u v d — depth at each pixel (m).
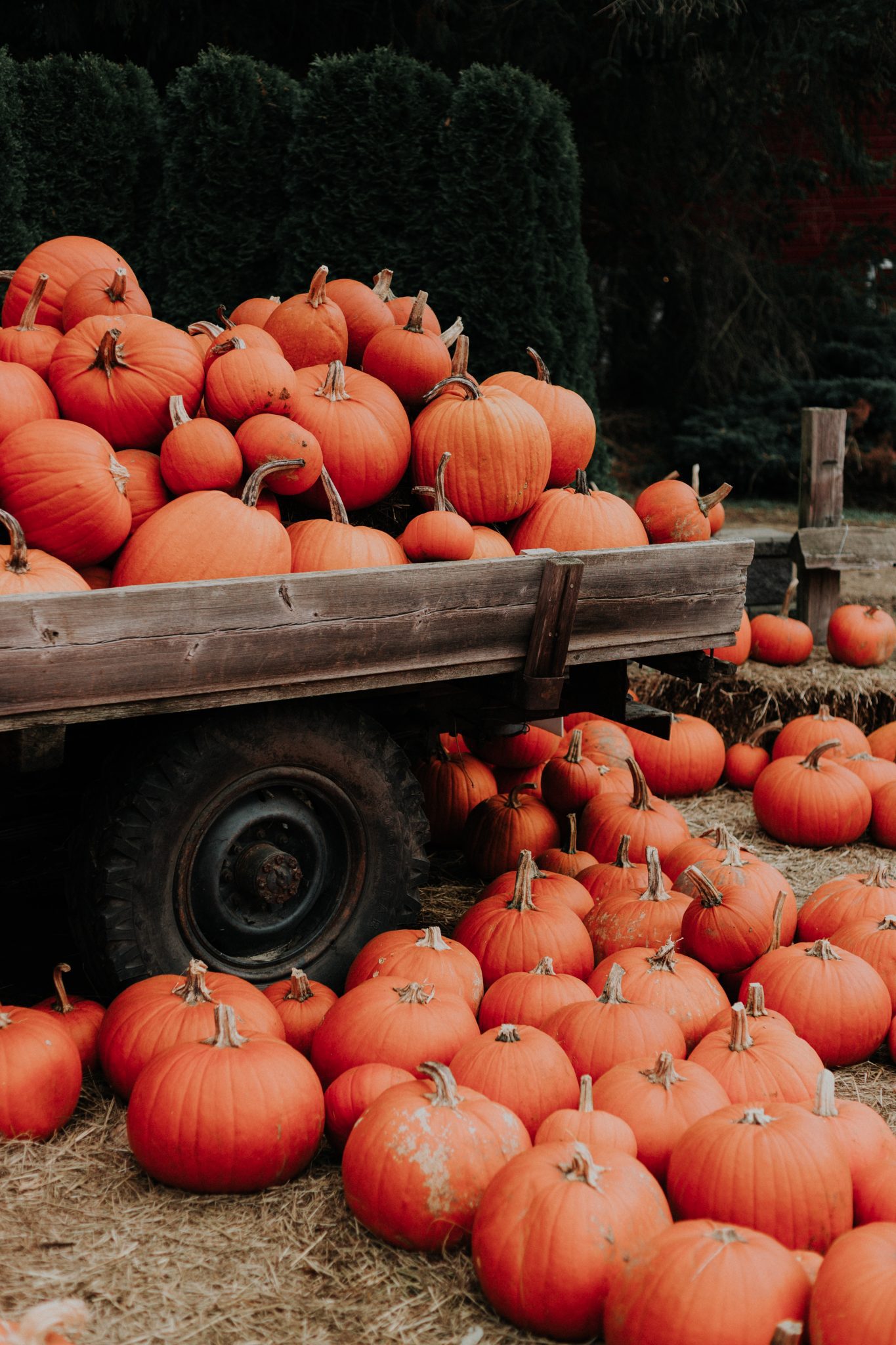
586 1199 2.01
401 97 6.75
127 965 2.81
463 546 3.16
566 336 6.85
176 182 7.12
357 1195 2.24
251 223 7.18
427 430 3.48
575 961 3.19
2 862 3.34
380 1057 2.62
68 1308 1.52
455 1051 2.65
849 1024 2.95
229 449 3.02
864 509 12.19
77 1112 2.62
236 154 7.07
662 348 14.54
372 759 3.09
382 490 3.42
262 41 10.58
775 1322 1.81
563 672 3.20
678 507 3.80
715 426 12.80
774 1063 2.58
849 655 6.02
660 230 13.48
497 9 10.11
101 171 7.52
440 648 2.99
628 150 12.75
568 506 3.59
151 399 3.10
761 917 3.19
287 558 2.97
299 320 3.62
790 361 13.93
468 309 6.68
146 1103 2.36
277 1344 1.98
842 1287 1.81
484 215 6.61
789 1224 2.14
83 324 3.20
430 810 4.32
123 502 2.89
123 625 2.51
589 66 11.07
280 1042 2.50
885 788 4.68
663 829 4.11
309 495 3.30
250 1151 2.32
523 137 6.57
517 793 4.21
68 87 7.36
